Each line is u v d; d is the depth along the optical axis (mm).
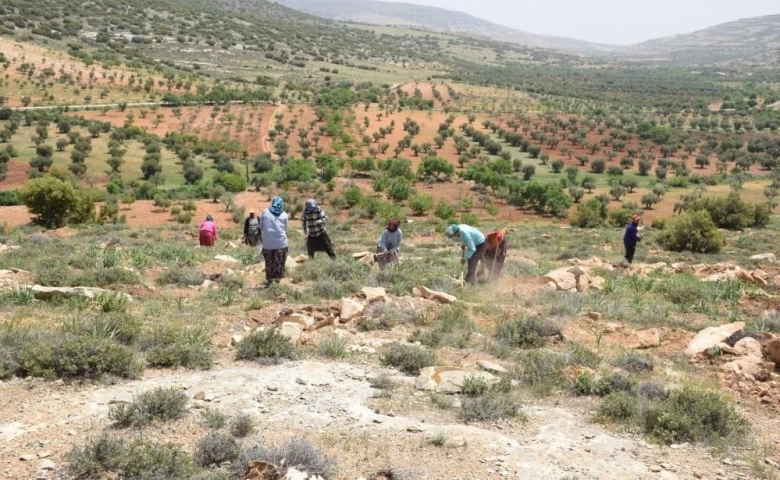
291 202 55000
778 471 5309
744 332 9453
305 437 5480
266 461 4773
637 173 97500
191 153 88938
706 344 8758
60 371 6535
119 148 84312
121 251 15906
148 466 4672
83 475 4602
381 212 49688
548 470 5082
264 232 11562
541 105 178500
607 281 13727
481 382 6812
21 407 5742
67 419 5566
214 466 4891
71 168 70125
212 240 20250
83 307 9281
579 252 23078
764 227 44438
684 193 75750
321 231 14203
